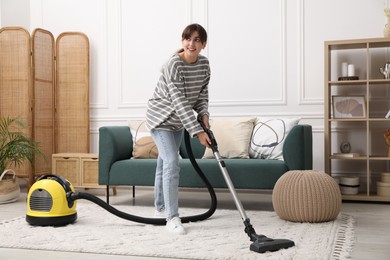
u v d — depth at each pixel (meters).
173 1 4.92
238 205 2.42
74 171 4.52
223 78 4.75
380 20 4.36
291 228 2.79
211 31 4.79
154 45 4.99
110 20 5.11
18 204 3.99
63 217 2.93
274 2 4.61
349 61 4.42
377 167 4.38
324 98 4.11
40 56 4.90
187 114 2.63
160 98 2.84
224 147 3.91
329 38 4.48
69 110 5.09
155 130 2.83
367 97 4.02
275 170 3.42
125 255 2.26
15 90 4.81
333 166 4.46
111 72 5.11
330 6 4.47
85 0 5.18
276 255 2.15
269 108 4.62
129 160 3.79
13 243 2.46
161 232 2.72
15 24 5.39
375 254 2.24
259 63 4.66
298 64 4.55
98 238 2.58
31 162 4.45
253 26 4.67
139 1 5.02
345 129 4.43
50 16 5.28
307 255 2.14
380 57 4.34
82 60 5.07
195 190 4.87
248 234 2.35
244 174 3.47
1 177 4.04
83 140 5.05
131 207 3.72
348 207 3.71
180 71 2.71
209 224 2.95
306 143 3.49
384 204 3.87
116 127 4.05
